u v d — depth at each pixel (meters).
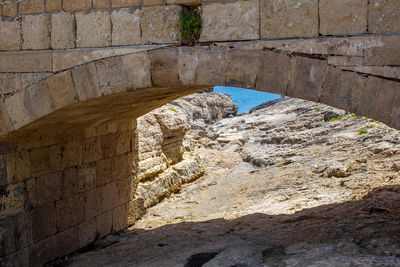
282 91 5.25
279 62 5.23
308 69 5.09
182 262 6.27
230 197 11.84
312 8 5.02
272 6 5.21
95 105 6.86
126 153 9.94
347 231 6.47
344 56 4.91
